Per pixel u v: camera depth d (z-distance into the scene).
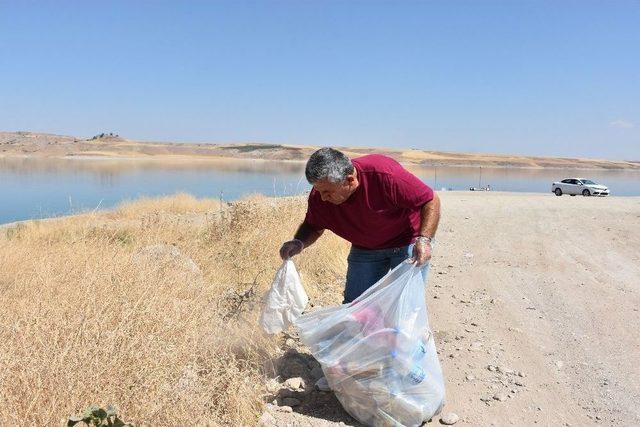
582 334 5.84
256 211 9.61
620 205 22.25
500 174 123.69
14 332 3.77
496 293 7.45
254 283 6.08
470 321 6.20
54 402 3.10
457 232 13.19
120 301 4.48
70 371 3.33
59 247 7.57
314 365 4.66
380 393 3.73
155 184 43.62
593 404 4.29
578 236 12.77
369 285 4.46
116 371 3.44
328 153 3.81
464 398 4.32
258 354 4.52
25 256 7.09
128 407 3.27
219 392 3.77
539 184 77.56
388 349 3.74
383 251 4.39
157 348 3.69
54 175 56.88
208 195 31.83
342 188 3.88
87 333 3.74
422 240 3.93
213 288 6.09
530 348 5.39
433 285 7.84
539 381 4.66
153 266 5.90
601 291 7.67
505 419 4.02
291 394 4.20
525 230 13.70
